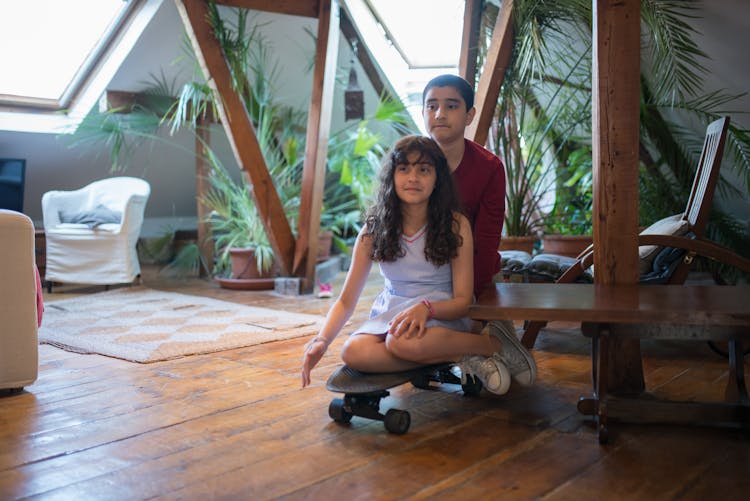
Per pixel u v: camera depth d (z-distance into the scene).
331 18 4.53
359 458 1.64
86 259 4.98
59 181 6.21
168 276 6.02
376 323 1.93
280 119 5.90
